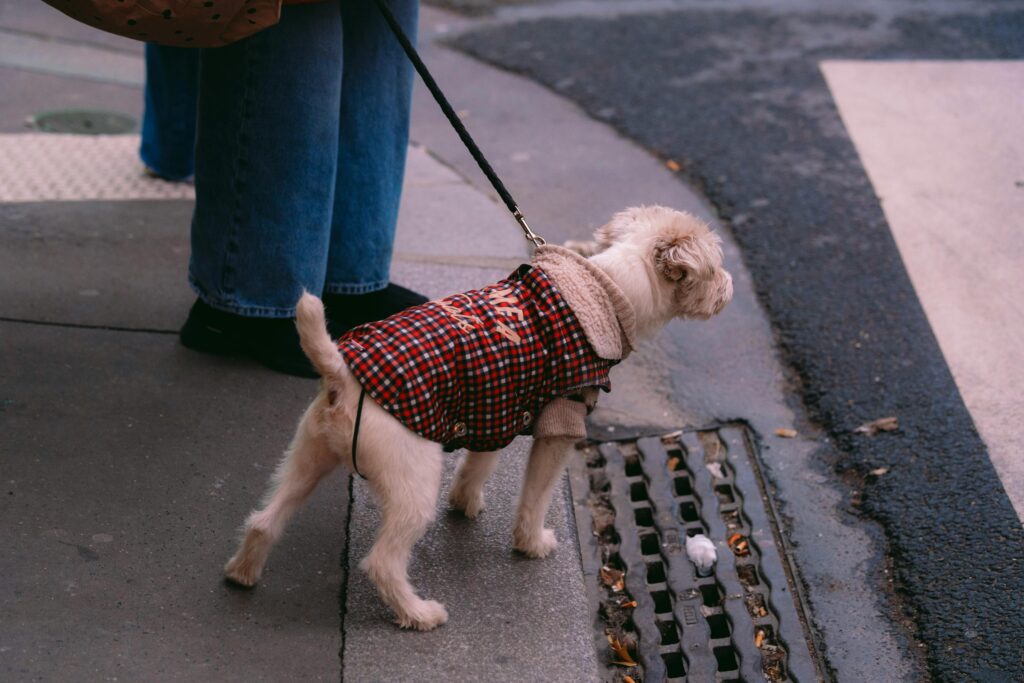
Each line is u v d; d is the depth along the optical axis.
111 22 2.90
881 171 5.86
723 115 6.63
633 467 3.75
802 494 3.57
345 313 4.27
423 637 2.84
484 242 5.09
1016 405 3.93
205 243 3.82
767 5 8.67
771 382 4.19
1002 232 5.22
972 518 3.37
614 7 8.73
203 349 3.97
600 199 5.64
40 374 3.70
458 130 3.20
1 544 2.94
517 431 2.88
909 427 3.82
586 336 2.82
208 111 3.66
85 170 5.49
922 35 7.86
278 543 3.11
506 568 3.14
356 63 3.91
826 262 5.00
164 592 2.87
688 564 3.28
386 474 2.64
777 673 2.91
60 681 2.54
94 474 3.26
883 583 3.19
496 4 8.81
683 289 3.06
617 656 2.94
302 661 2.71
